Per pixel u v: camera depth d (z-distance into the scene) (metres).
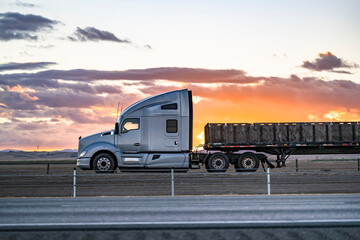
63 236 9.04
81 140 23.94
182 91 24.25
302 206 13.48
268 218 11.20
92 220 11.11
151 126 23.72
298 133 27.09
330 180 21.91
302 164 48.28
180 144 23.72
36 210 13.02
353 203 14.20
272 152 27.56
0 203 14.81
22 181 21.97
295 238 8.70
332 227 9.81
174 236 8.94
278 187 19.45
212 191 18.28
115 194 17.59
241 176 23.69
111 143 23.75
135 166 23.59
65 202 15.02
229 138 26.52
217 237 8.83
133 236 8.98
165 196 16.66
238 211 12.47
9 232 9.49
